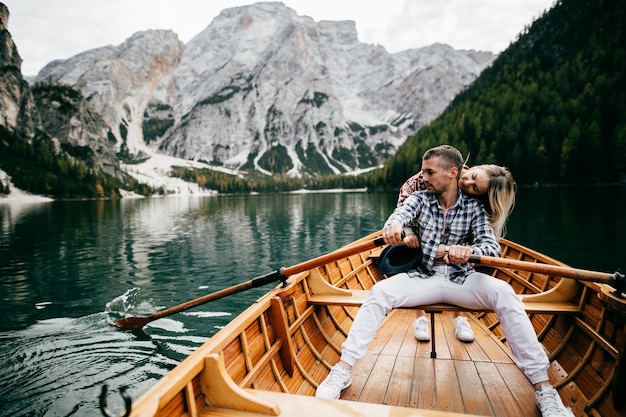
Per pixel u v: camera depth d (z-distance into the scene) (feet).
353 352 10.28
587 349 11.72
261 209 192.65
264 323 11.00
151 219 140.46
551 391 9.18
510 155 252.42
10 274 50.01
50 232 98.32
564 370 12.05
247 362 9.50
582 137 227.20
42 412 18.94
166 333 28.32
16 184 367.25
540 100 298.97
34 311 34.42
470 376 12.39
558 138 248.52
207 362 7.49
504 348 14.32
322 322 14.96
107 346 26.18
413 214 10.89
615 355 10.02
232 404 7.33
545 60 392.88
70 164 439.63
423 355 13.88
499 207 10.71
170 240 81.71
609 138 224.94
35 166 414.00
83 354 25.05
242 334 9.61
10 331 29.25
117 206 252.01
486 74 463.42
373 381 12.26
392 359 13.65
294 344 12.44
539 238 65.67
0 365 23.54
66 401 19.84
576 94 298.15
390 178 376.48
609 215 94.02
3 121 474.08
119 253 65.62
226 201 328.08
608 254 52.85
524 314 9.84
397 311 18.47
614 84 266.98
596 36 363.15
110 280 46.55
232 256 62.44
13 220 136.77
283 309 11.57
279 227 105.81
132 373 22.58
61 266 55.01
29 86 541.75
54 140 543.39
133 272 51.03
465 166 12.25
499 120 305.73
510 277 20.85
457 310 10.69
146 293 40.78
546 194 174.91
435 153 10.70
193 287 43.24
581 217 91.91
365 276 22.62
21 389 20.90
